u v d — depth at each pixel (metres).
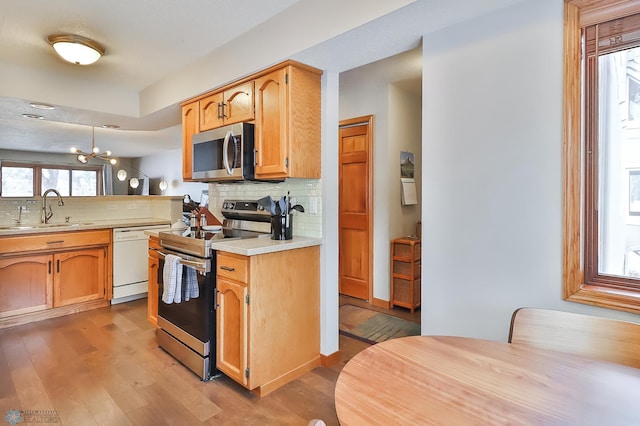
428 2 1.49
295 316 2.24
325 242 2.38
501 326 1.60
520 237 1.54
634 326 1.06
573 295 1.41
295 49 1.99
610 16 1.32
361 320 3.29
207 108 2.78
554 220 1.45
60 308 3.44
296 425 1.80
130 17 2.09
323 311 2.39
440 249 1.77
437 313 1.79
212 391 2.10
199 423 1.80
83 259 3.59
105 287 3.73
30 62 2.73
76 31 2.25
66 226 3.53
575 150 1.39
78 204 4.02
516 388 0.87
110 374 2.29
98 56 2.49
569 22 1.40
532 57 1.49
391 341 1.16
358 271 3.95
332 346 2.44
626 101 1.34
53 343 2.78
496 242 1.60
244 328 2.01
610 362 1.03
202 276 2.25
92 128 5.18
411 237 3.80
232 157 2.37
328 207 2.38
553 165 1.45
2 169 7.81
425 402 0.82
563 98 1.42
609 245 1.39
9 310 3.14
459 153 1.70
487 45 1.60
